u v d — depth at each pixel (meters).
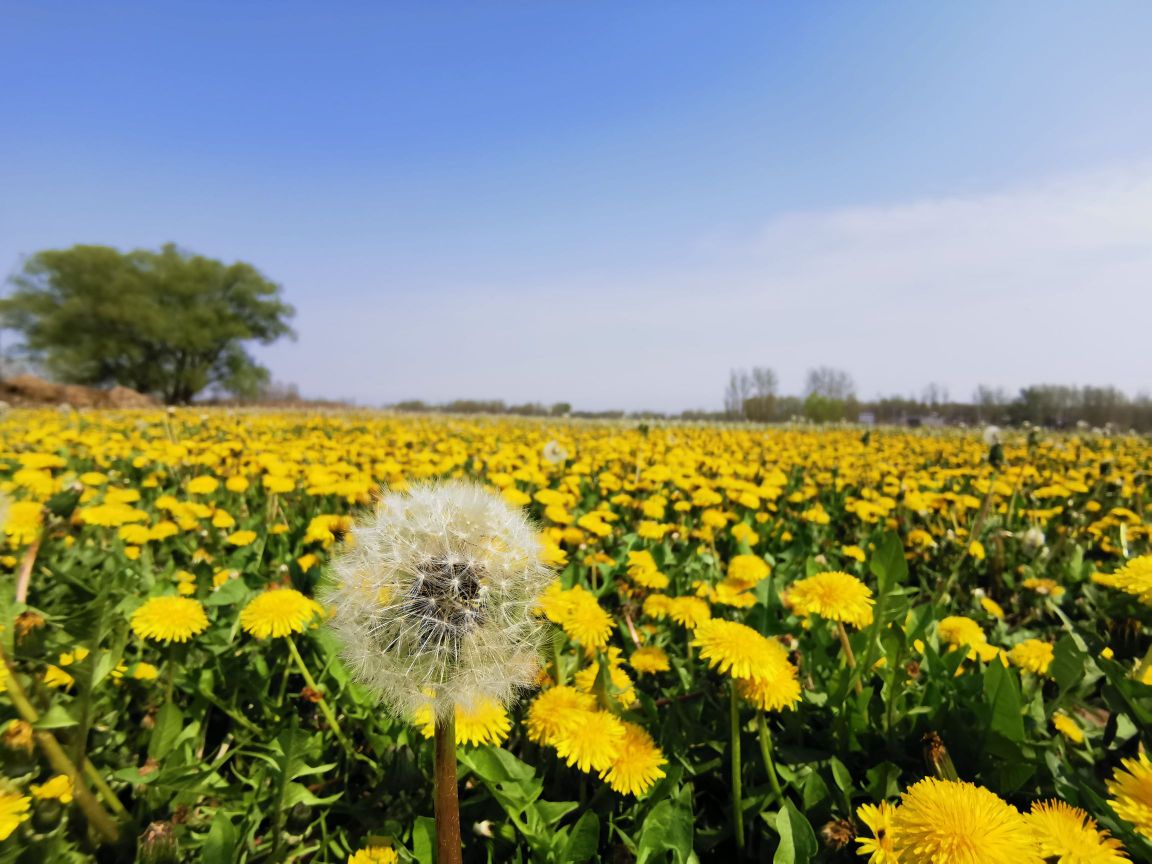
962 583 5.43
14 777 1.75
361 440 13.16
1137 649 3.00
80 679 1.99
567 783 2.47
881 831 1.62
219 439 13.15
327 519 4.39
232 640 3.07
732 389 43.38
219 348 79.75
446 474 8.69
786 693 2.12
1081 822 1.56
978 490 8.09
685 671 3.21
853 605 2.45
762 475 10.38
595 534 5.04
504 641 1.54
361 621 1.53
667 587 4.53
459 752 2.14
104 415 20.75
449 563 1.51
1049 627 4.21
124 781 2.25
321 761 2.56
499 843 2.17
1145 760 1.73
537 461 9.62
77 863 1.83
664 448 12.05
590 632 2.51
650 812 2.04
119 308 71.12
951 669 2.88
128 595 3.16
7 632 2.10
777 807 2.28
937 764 2.11
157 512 6.14
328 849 2.27
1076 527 6.95
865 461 11.77
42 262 70.69
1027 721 2.47
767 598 3.66
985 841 1.40
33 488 5.14
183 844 2.03
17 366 43.19
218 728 2.88
